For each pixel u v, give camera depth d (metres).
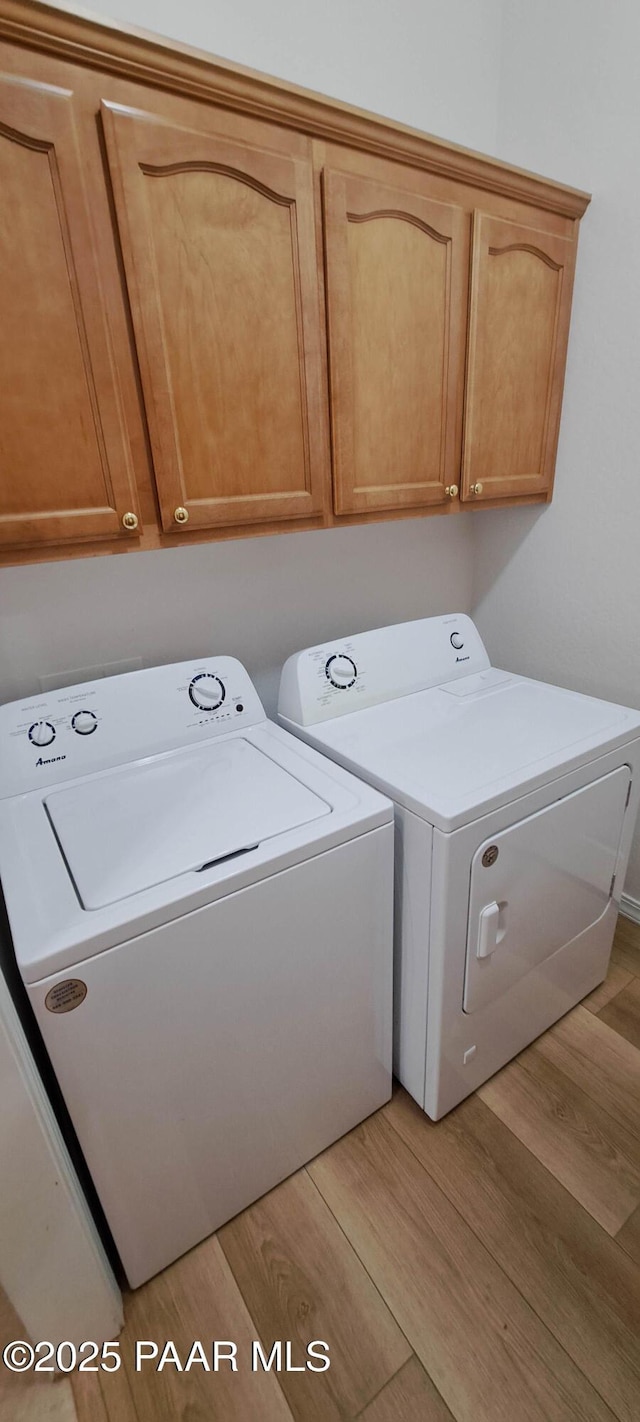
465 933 1.21
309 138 1.08
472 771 1.24
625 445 1.61
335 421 1.27
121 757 1.34
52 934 0.85
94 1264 0.99
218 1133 1.12
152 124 0.92
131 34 0.87
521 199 1.40
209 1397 1.01
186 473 1.12
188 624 1.59
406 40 1.51
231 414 1.14
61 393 0.98
